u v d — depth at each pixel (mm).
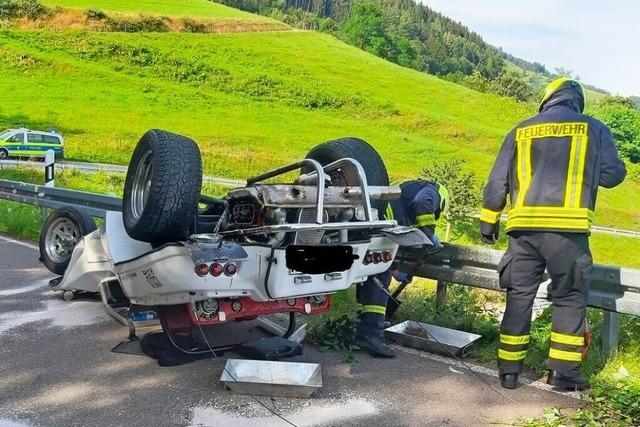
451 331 5504
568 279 4461
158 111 59594
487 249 5695
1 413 4090
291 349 5086
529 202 4492
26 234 10836
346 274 4727
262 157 47812
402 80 90688
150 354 5188
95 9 83375
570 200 4391
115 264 5051
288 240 4465
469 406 4297
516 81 139125
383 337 5418
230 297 4570
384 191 4711
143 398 4340
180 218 4645
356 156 5234
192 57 77625
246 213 4613
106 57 72500
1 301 6730
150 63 73312
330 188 4496
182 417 4055
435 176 30219
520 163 4602
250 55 84688
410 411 4199
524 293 4605
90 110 55781
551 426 3959
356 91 78938
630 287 4832
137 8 90812
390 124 71250
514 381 4605
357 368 4973
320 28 181625
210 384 4594
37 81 61781
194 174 4668
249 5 182375
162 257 4453
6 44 68875
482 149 68375
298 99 72750
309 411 4168
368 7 143875
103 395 4387
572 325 4500
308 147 55062
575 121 4477
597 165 4438
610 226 54250
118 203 9742
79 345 5395
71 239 6953
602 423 3990
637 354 5031
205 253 4160
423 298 6445
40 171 24750
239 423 3973
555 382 4594
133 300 5020
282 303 4805
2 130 46344
